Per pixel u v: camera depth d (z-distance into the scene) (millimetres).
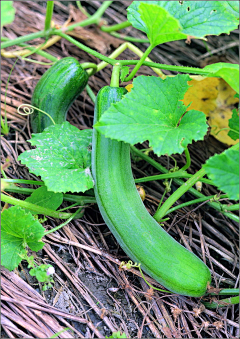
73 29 993
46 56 878
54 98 741
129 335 603
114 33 1018
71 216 667
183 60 1034
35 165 627
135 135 551
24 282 600
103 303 621
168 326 619
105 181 610
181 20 622
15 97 852
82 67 767
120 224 604
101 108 619
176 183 799
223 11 619
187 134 562
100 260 662
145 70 980
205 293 627
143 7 561
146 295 627
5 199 620
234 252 718
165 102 593
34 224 595
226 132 897
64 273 631
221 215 767
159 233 612
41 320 573
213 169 518
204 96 864
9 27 970
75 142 675
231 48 1053
